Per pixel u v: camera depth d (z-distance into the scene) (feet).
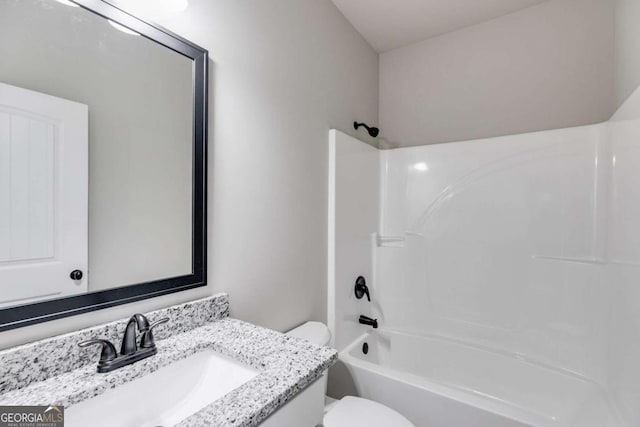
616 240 4.62
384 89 8.11
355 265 6.48
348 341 6.18
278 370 2.31
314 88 5.40
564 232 5.50
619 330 4.47
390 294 7.22
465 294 6.40
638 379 3.77
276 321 4.50
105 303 2.54
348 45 6.64
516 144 5.96
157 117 2.94
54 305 2.25
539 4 6.24
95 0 2.50
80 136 2.41
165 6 3.02
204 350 2.80
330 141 5.82
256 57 4.11
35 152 2.17
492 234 6.16
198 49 3.28
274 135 4.44
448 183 6.64
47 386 2.05
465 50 7.03
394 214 7.26
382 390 4.77
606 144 5.07
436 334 6.65
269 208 4.35
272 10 4.41
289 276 4.77
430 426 4.31
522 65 6.42
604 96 5.67
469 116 7.00
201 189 3.32
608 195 4.98
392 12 6.43
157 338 2.84
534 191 5.78
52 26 2.26
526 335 5.80
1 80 2.02
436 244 6.73
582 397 5.10
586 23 5.82
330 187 5.80
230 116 3.73
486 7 6.33
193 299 3.27
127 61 2.71
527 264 5.82
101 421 2.10
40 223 2.19
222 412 1.81
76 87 2.39
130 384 2.28
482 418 3.89
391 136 7.99
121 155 2.67
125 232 2.70
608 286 4.96
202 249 3.34
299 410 2.30
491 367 5.95
